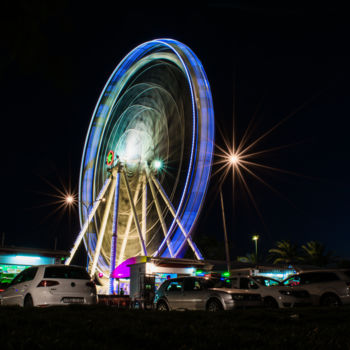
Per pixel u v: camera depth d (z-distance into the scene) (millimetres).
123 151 39188
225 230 30375
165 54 38281
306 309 11969
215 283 15547
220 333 6426
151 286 23922
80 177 41812
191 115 32281
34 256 28828
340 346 5840
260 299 14367
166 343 5715
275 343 5840
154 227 35844
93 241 39688
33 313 8688
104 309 10328
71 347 5051
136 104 41438
